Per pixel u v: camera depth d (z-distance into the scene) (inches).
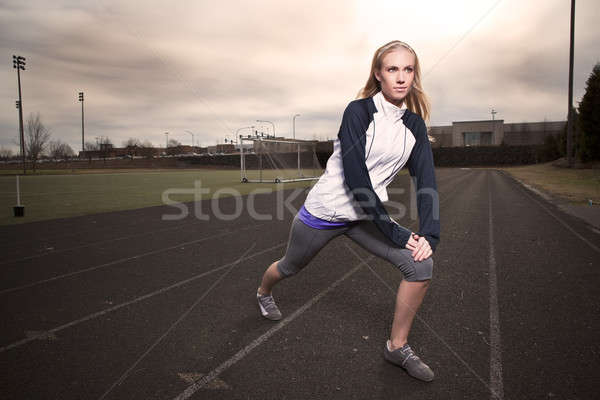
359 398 69.1
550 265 157.6
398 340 78.0
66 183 768.9
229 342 91.6
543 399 68.1
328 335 95.2
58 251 187.9
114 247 197.0
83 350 88.0
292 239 85.5
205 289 131.7
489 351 86.2
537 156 1973.4
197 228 254.1
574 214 304.7
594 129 994.1
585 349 86.4
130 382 74.6
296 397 69.4
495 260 167.0
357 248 191.2
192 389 72.1
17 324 102.8
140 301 120.0
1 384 74.0
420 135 74.3
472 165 2158.0
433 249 68.6
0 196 488.7
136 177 1037.2
